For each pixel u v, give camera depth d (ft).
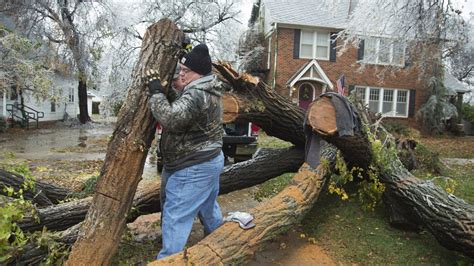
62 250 9.71
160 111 8.15
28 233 10.00
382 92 66.28
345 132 12.66
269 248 13.47
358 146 13.46
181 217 9.05
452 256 12.75
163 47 9.11
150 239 13.51
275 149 17.92
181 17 65.62
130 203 9.07
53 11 63.41
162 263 8.09
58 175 25.08
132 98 8.87
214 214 10.51
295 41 64.28
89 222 8.63
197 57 8.71
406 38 39.22
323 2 43.98
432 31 37.73
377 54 48.14
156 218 15.97
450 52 45.34
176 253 8.77
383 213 15.87
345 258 12.98
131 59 64.64
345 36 47.09
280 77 64.49
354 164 15.26
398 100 66.95
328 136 13.10
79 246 8.52
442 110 64.54
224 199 19.80
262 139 49.57
